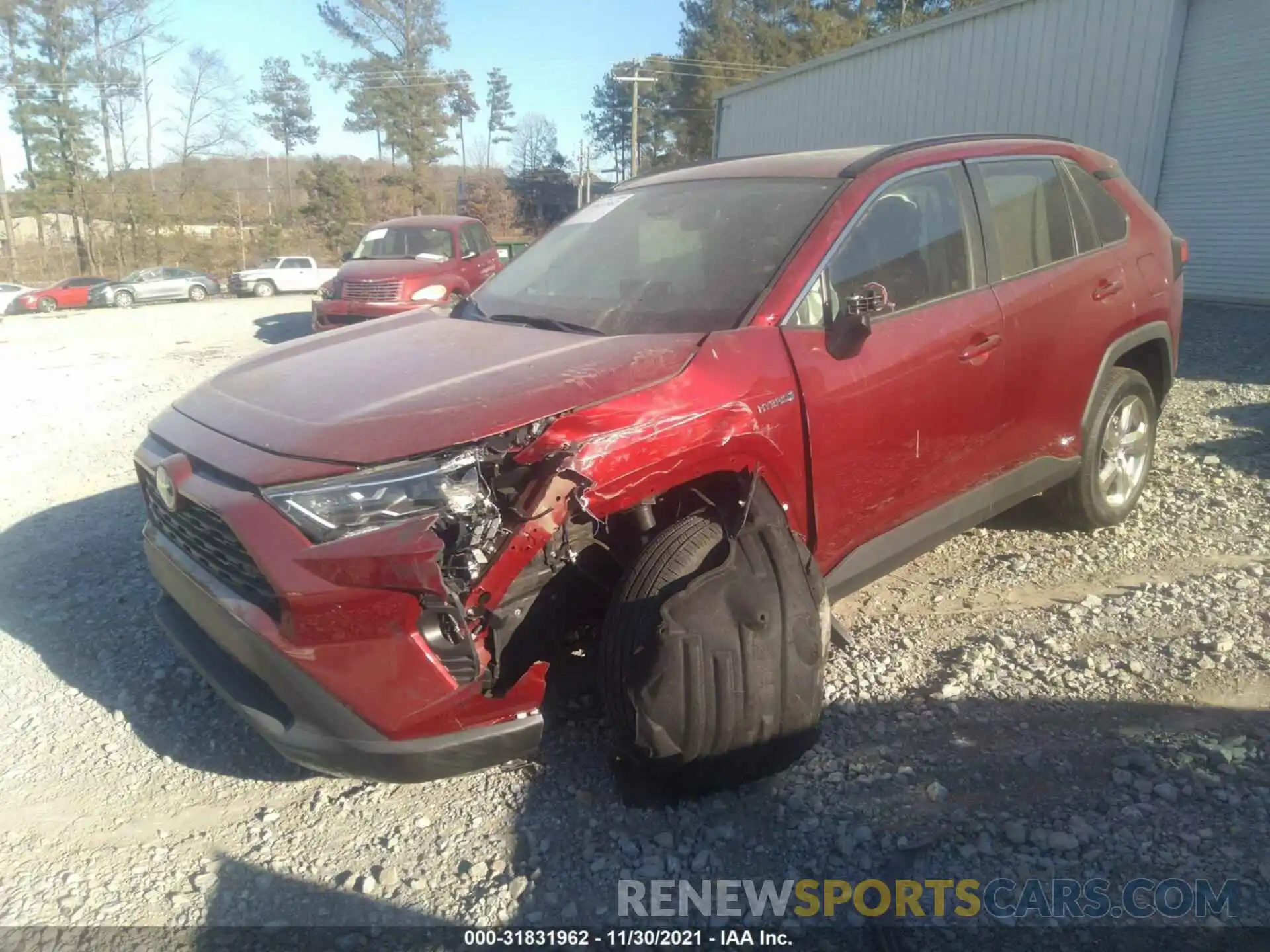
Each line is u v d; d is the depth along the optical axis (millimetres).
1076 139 13805
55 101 48125
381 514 2566
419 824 2963
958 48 15320
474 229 14820
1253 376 8234
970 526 4059
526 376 2924
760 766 2902
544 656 2861
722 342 3127
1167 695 3422
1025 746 3178
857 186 3648
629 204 4305
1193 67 12633
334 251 52875
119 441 7715
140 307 27203
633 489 2783
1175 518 5086
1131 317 4609
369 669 2576
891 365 3482
